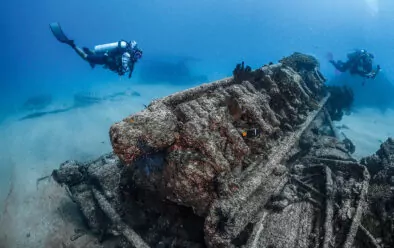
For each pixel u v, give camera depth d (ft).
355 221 16.65
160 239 17.70
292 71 33.60
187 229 17.11
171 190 14.93
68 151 38.24
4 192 27.91
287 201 18.78
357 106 74.90
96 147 39.68
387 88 87.10
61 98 77.77
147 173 15.88
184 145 14.74
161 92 83.76
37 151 38.14
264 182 17.21
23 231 22.35
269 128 18.35
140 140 13.35
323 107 38.73
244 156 16.87
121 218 18.92
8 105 79.25
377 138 49.73
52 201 25.94
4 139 42.91
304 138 28.40
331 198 18.83
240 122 18.26
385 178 21.83
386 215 18.07
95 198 21.06
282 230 16.69
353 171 21.95
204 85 19.86
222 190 14.40
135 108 61.57
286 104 24.81
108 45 26.81
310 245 15.85
